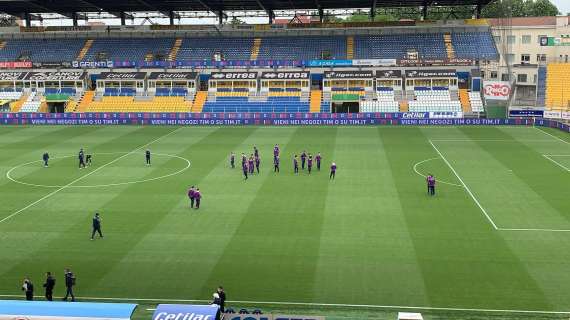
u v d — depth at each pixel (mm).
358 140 65188
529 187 42844
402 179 45969
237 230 34156
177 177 47656
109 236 33469
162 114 80562
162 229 34531
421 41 92312
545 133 68812
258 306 24453
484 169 49250
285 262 29234
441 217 35938
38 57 96500
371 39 93875
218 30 97062
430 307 24062
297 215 36844
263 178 46938
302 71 87438
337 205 38844
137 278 27594
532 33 105812
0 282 27297
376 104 82375
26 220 36562
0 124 81938
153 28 98688
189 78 87438
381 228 34062
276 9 96562
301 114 78688
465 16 108625
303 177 47125
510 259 29031
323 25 95375
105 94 88188
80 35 100062
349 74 85250
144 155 57375
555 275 27047
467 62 84125
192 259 29828
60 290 26375
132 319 23141
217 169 50594
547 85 84625
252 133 71625
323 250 30766
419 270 27922
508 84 79688
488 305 24156
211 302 24938
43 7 94250
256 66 88188
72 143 65125
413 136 67812
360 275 27484
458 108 80750
